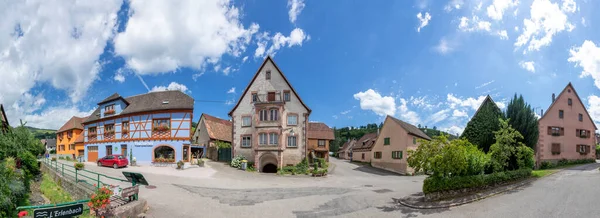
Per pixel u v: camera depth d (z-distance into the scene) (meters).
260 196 17.17
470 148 16.42
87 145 39.69
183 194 17.05
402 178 31.48
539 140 34.31
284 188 20.48
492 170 17.88
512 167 19.92
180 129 32.91
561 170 27.00
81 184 16.77
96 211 10.70
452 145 14.70
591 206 12.76
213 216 12.58
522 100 22.19
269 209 13.97
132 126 34.41
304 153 33.31
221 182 22.70
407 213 13.18
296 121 34.00
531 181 19.42
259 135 33.09
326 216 12.84
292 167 31.70
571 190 16.06
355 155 61.31
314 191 19.23
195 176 25.53
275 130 32.62
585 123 38.88
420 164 15.36
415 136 41.62
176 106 33.31
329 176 30.64
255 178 26.42
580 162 37.00
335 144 90.75
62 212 9.10
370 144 55.03
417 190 19.75
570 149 36.72
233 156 34.94
